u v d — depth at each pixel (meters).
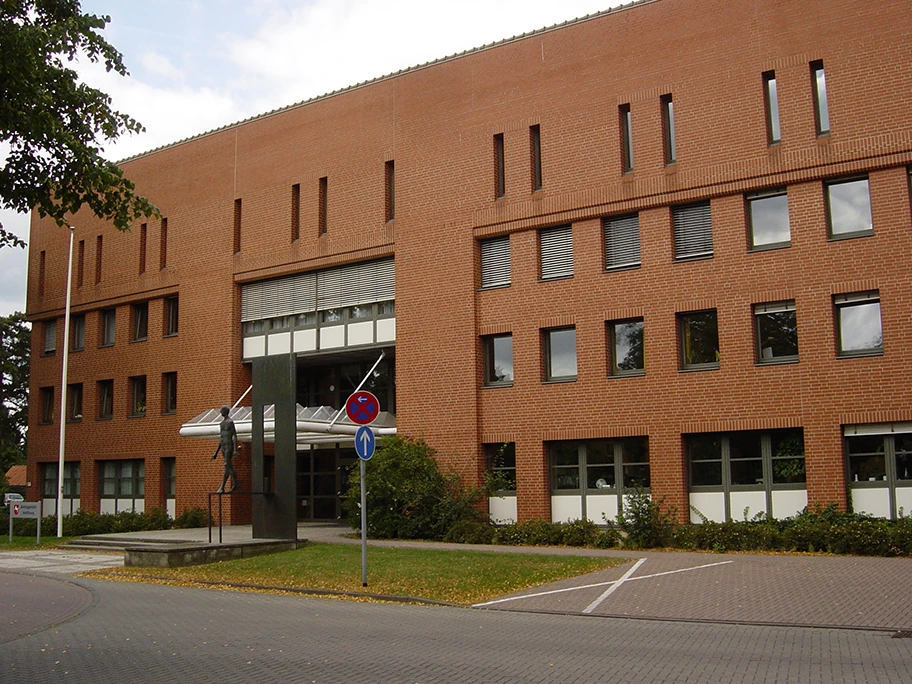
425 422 27.06
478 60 27.59
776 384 22.17
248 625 12.43
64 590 17.16
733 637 10.99
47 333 40.22
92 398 37.34
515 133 26.64
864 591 13.62
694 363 23.62
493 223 26.61
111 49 13.88
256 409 23.33
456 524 24.19
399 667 9.28
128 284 36.22
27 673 9.37
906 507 20.59
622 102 25.00
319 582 16.73
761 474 22.48
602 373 24.52
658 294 23.98
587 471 24.80
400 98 29.05
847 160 21.80
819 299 21.89
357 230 29.59
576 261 25.28
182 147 34.84
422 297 27.62
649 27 24.86
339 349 30.06
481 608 14.00
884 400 20.88
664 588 14.68
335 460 32.31
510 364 26.39
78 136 13.73
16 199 13.35
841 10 22.30
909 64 21.39
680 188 23.84
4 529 34.97
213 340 32.94
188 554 20.20
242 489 31.95
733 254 23.11
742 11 23.55
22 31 12.55
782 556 18.19
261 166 32.41
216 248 33.25
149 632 11.97
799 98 22.58
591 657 9.72
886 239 21.28
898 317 20.95
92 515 33.41
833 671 8.85
